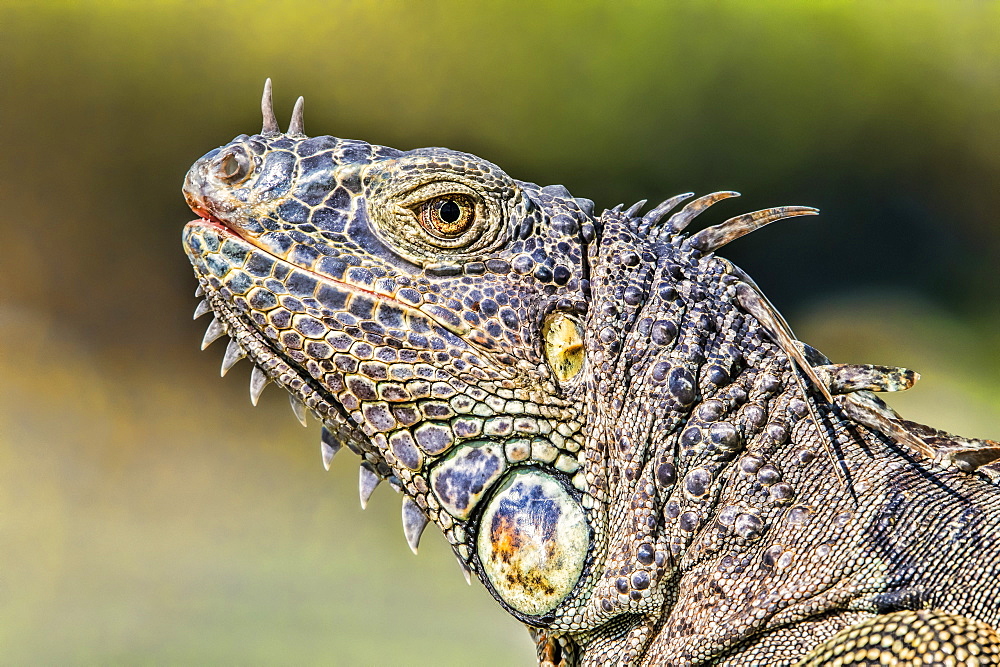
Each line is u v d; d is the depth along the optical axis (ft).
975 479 6.36
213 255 6.40
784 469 6.38
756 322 6.43
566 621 6.39
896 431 6.38
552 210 6.44
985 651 6.29
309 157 6.41
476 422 6.40
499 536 6.40
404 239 6.40
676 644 6.36
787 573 6.35
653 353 6.40
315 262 6.40
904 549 6.34
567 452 6.40
